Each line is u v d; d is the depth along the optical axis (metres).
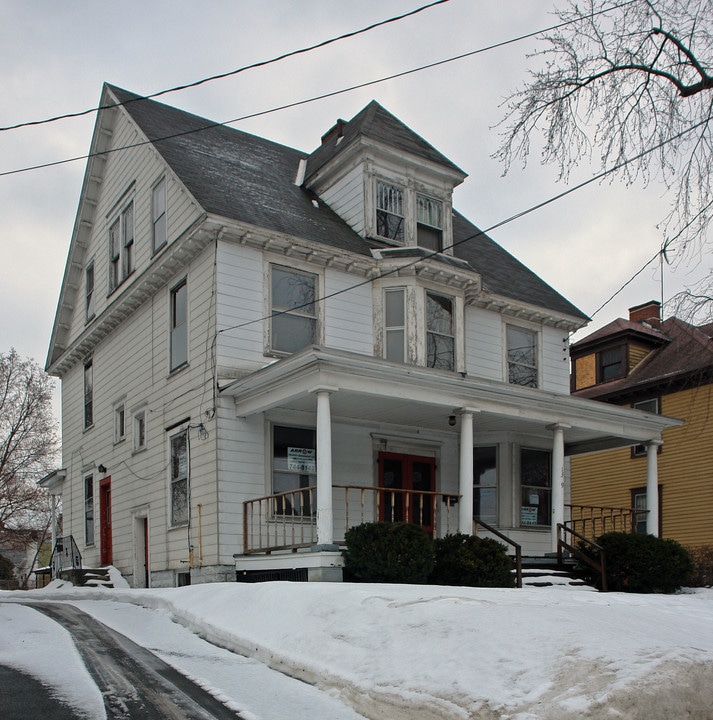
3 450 38.50
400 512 16.56
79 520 21.23
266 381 13.38
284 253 15.54
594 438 18.59
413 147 17.98
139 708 5.68
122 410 19.06
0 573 44.06
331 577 11.94
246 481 14.25
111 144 20.39
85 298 21.70
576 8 11.59
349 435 16.06
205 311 14.95
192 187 15.35
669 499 24.61
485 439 18.16
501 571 13.20
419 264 16.36
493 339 18.95
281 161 20.42
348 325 16.19
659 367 25.86
